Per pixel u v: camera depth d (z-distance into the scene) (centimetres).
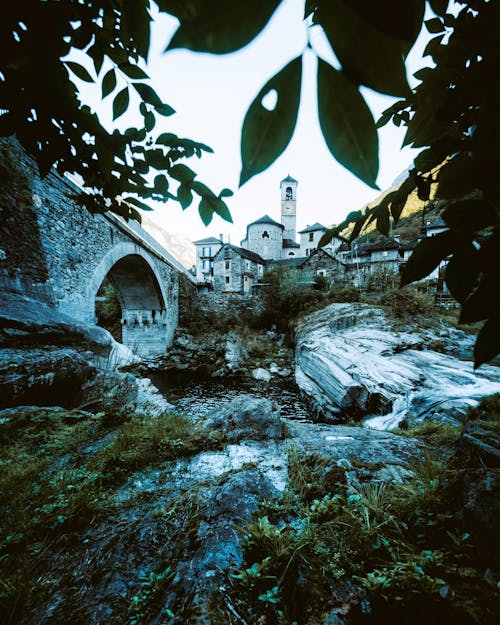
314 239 3725
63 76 89
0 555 220
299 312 2312
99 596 187
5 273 609
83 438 422
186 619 166
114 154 109
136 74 93
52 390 566
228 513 252
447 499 221
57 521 245
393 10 28
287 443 400
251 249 3878
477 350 48
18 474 317
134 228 1452
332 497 264
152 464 352
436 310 1661
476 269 49
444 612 142
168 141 109
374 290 2289
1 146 601
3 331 531
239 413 470
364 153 35
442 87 72
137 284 1869
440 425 436
